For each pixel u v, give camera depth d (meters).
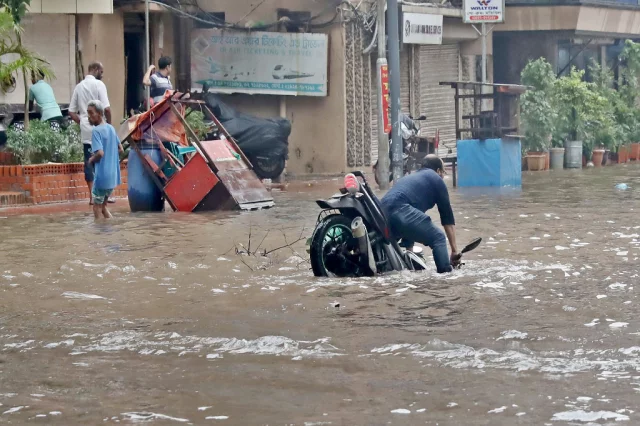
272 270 10.34
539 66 31.17
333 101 28.48
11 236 13.20
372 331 7.27
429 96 33.22
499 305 8.20
